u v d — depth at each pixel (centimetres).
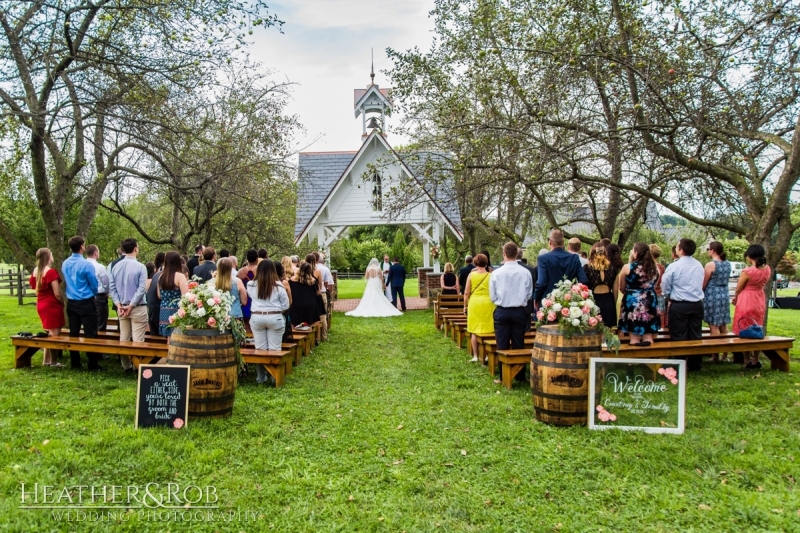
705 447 488
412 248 4750
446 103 1155
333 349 1090
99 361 864
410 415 613
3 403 607
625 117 893
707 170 845
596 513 386
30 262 951
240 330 587
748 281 798
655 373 541
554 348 557
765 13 747
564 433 539
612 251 733
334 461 479
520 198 1398
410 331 1380
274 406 641
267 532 361
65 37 863
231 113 1414
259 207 1402
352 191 2159
